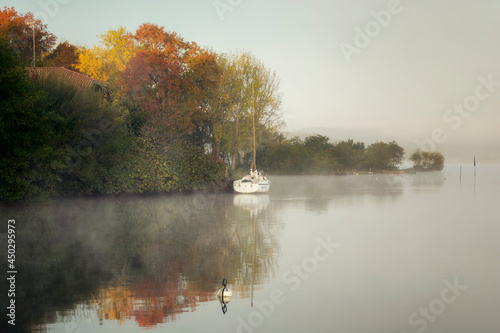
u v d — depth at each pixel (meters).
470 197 44.69
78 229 20.58
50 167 29.16
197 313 9.16
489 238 19.22
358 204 36.75
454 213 29.70
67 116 30.42
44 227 21.12
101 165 35.78
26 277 11.70
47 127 27.05
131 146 39.12
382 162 133.38
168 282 11.46
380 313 9.27
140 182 42.06
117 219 24.59
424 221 25.28
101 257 14.37
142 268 12.91
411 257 15.06
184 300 10.02
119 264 13.40
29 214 26.14
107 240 17.70
